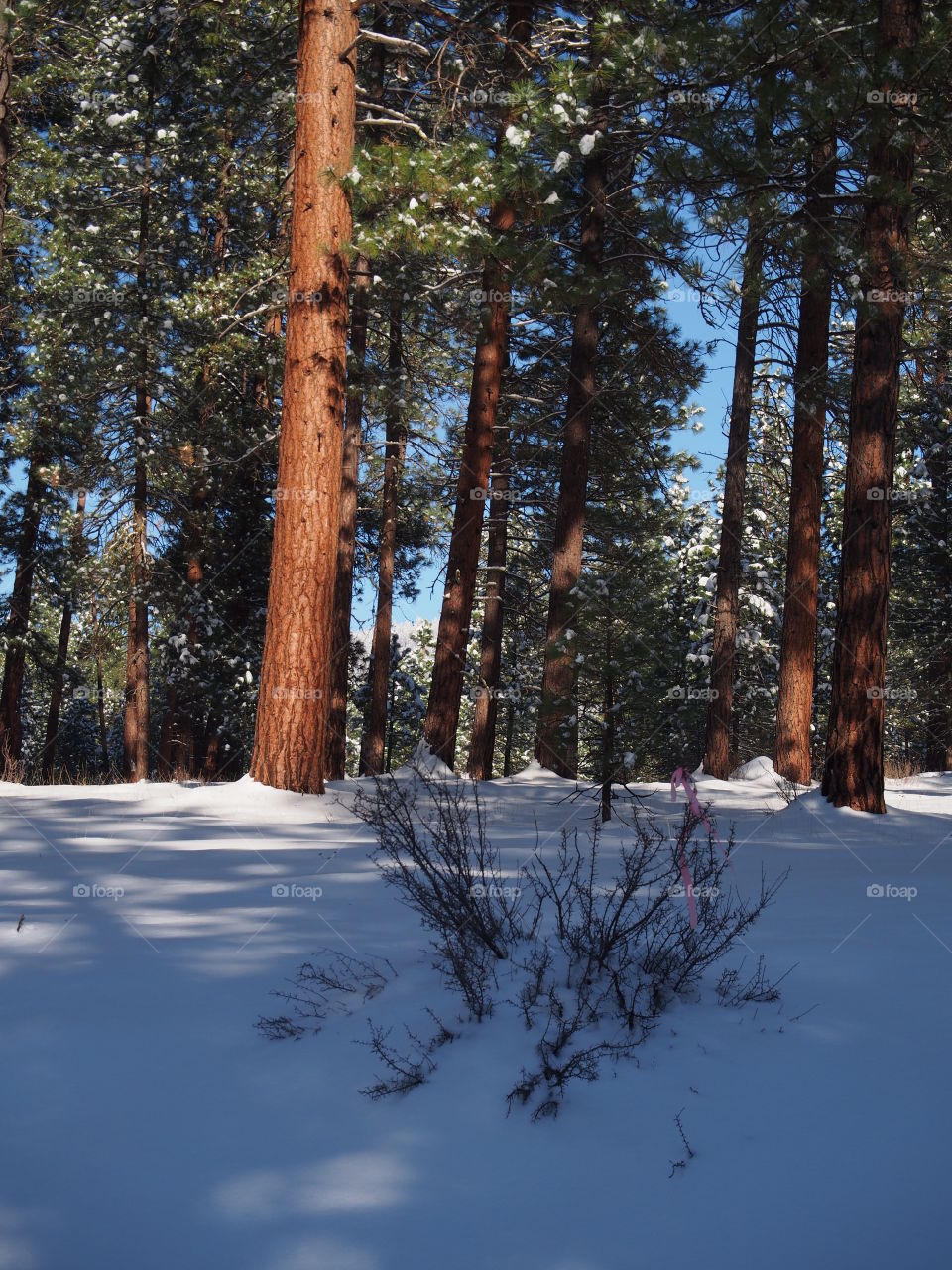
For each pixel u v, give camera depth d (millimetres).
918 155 13203
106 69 20531
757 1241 2529
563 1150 2990
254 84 18891
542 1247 2551
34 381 26969
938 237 15250
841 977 4211
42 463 27859
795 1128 3008
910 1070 3309
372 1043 3717
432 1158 2992
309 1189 2854
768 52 13047
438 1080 3430
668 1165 2879
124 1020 4023
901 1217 2582
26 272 26641
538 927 4578
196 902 5977
